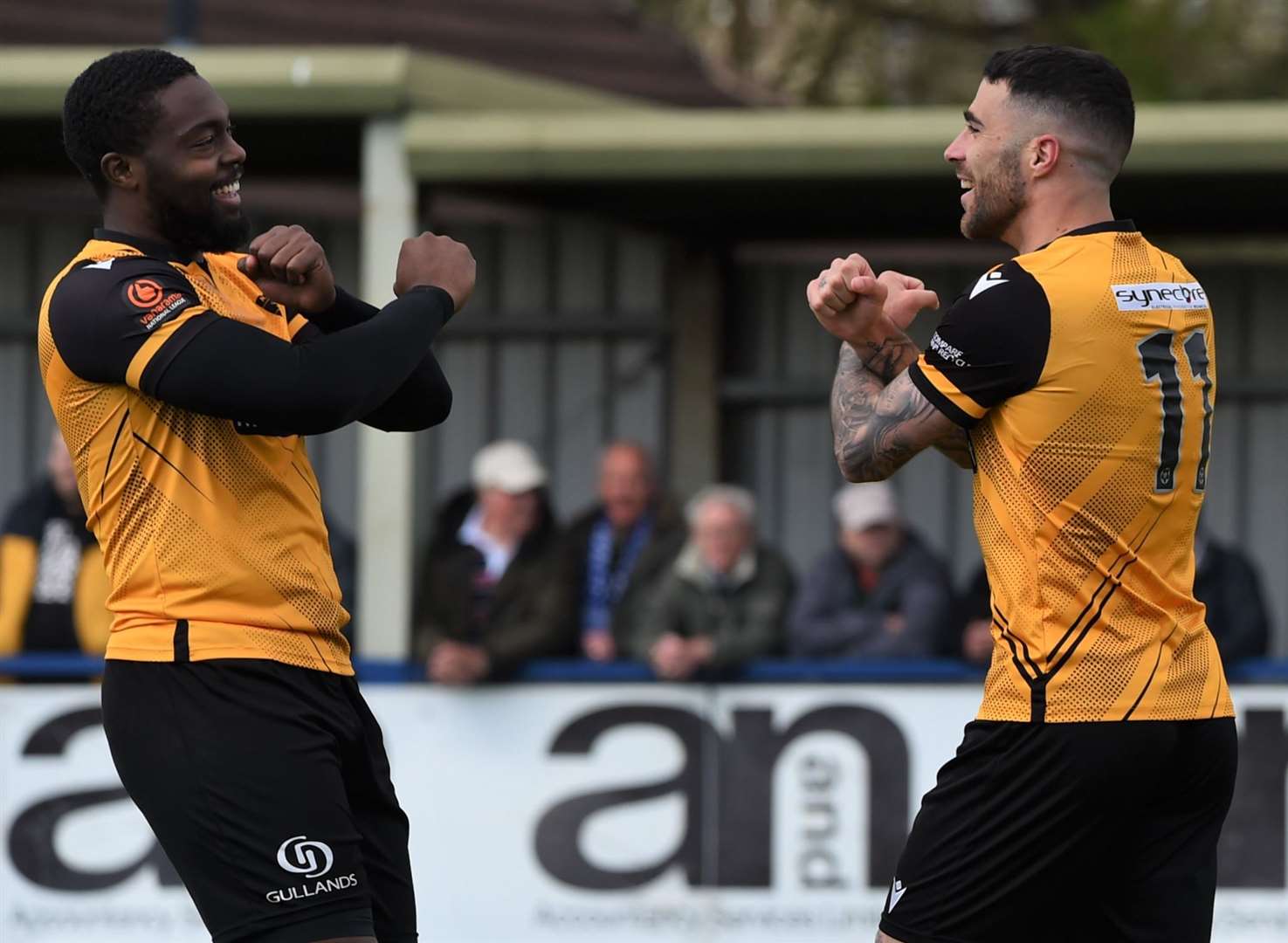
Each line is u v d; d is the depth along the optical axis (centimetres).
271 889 1018
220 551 1030
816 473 2527
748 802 2042
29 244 2500
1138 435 1030
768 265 2531
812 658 2078
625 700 2053
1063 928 1098
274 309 1099
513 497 2094
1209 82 3962
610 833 2047
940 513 2517
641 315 2516
